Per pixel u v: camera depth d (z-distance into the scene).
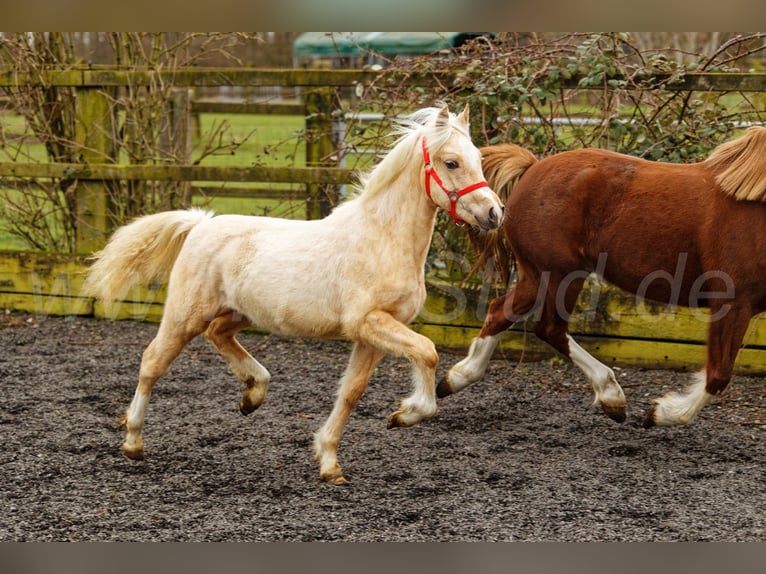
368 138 10.45
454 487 6.45
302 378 9.29
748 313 7.08
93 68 11.95
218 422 7.87
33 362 9.72
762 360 9.17
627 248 7.41
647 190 7.35
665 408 7.38
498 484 6.53
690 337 9.40
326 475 6.47
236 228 6.59
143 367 6.75
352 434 7.60
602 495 6.32
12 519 5.78
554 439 7.56
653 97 9.62
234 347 7.20
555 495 6.31
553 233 7.63
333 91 11.08
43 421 7.80
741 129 9.66
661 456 7.17
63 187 12.09
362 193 6.39
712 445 7.42
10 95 12.09
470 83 9.88
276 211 12.48
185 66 11.94
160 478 6.55
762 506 6.14
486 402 8.56
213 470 6.73
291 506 6.07
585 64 9.40
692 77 9.17
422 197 6.18
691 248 7.20
